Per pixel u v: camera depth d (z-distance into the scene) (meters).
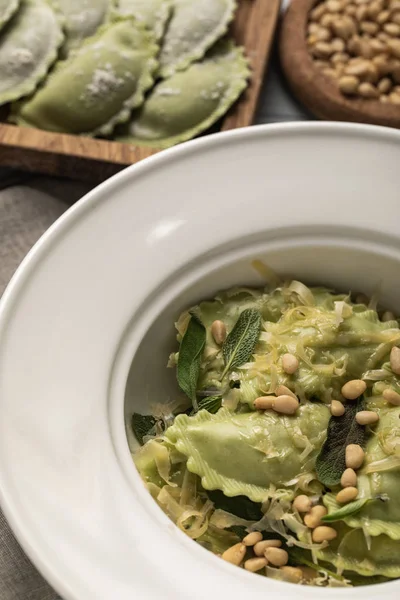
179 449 0.36
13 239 0.47
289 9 0.55
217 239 0.39
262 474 0.36
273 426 0.37
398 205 0.40
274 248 0.40
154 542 0.35
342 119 0.52
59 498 0.34
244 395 0.38
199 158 0.39
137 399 0.40
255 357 0.39
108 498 0.35
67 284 0.38
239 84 0.51
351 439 0.37
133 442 0.39
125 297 0.38
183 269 0.39
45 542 0.33
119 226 0.39
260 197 0.40
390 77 0.54
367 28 0.54
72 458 0.35
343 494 0.36
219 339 0.40
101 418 0.37
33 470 0.35
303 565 0.36
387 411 0.38
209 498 0.37
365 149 0.40
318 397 0.39
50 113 0.50
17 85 0.51
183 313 0.41
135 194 0.39
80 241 0.38
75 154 0.47
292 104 0.55
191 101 0.50
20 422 0.35
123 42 0.51
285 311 0.41
